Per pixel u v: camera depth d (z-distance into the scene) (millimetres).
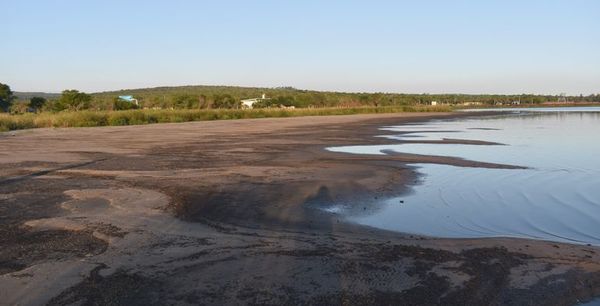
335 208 9297
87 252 6422
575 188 11766
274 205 9383
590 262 6195
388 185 11828
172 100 82750
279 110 65750
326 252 6520
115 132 32594
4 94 66875
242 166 14930
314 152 19406
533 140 25750
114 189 10898
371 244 6949
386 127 39094
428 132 32656
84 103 64938
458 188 11633
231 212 8750
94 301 4922
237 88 177875
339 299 4988
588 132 32281
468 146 22375
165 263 6027
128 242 6871
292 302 4918
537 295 5164
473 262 6137
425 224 8281
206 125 42375
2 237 7090
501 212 9258
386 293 5148
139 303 4887
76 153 18828
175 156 17781
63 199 9789
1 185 11445
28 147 21484
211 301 4934
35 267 5844
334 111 73875
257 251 6531
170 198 9891
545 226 8305
